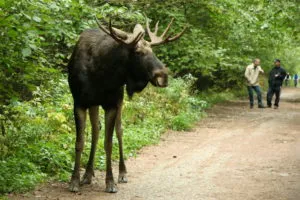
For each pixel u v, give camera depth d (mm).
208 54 22578
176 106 19344
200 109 22250
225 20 25188
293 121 21156
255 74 27953
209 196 8664
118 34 8477
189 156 12570
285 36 29781
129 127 15203
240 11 23906
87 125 13281
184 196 8664
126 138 13539
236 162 11789
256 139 15609
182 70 25000
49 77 10867
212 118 21531
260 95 28203
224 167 11203
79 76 8781
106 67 8602
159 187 9320
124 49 8492
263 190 9086
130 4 17578
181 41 22375
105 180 9422
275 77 28422
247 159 12164
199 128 18078
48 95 11766
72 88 9016
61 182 9453
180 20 22250
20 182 8695
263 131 17625
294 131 17641
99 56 8648
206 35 25266
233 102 31953
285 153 13016
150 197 8594
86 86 8758
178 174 10461
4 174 8859
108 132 9031
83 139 8953
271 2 23578
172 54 22641
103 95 8867
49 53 10945
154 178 10078
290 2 23469
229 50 27531
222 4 23328
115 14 12703
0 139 10391
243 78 35375
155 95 19109
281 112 25609
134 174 10445
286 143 14758
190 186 9398
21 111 11086
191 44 22766
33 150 10430
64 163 10430
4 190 8438
